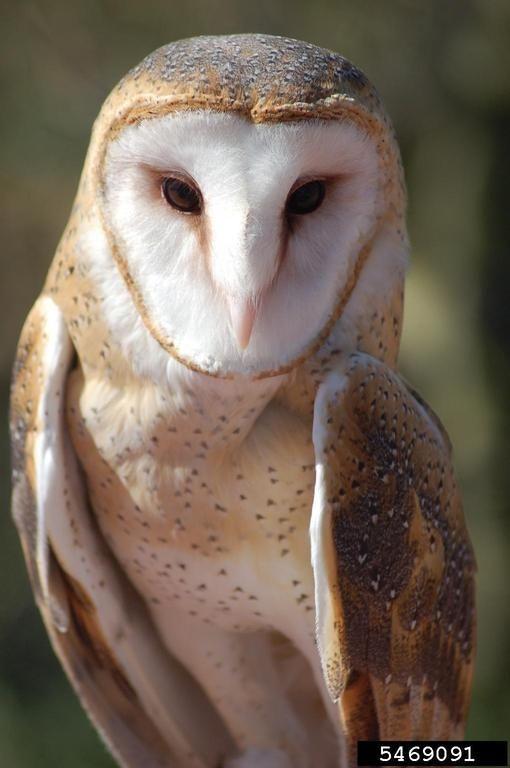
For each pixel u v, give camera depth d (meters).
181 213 1.90
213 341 1.91
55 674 3.20
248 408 1.93
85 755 2.99
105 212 1.92
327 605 1.93
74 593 1.99
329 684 1.94
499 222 3.53
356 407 1.93
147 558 1.98
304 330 1.91
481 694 3.22
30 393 1.96
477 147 3.52
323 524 1.93
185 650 2.01
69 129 3.30
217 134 1.88
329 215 1.91
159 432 1.94
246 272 1.88
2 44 3.32
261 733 2.03
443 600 1.98
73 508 1.96
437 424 2.00
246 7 3.32
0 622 3.22
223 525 1.96
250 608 1.99
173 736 2.02
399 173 1.92
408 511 1.96
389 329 1.94
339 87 1.89
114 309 1.93
